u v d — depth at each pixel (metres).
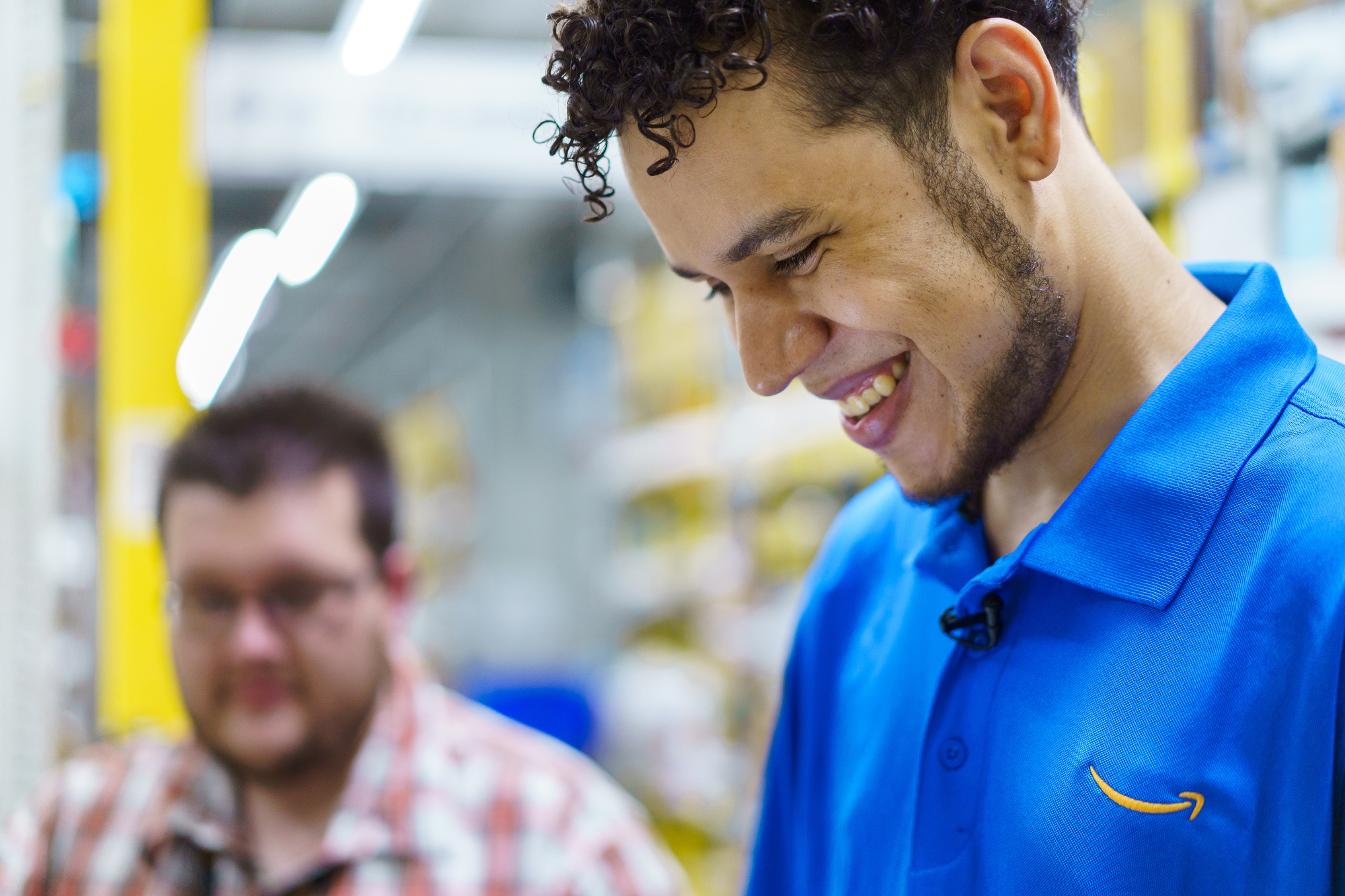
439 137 2.83
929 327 0.73
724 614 3.54
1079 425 0.80
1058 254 0.75
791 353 0.76
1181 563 0.72
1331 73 1.43
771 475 3.16
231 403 1.48
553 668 6.80
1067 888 0.70
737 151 0.69
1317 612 0.66
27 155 1.78
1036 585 0.79
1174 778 0.68
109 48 1.97
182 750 1.50
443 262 7.20
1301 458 0.70
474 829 1.43
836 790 0.99
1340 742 0.65
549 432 7.07
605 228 4.73
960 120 0.71
